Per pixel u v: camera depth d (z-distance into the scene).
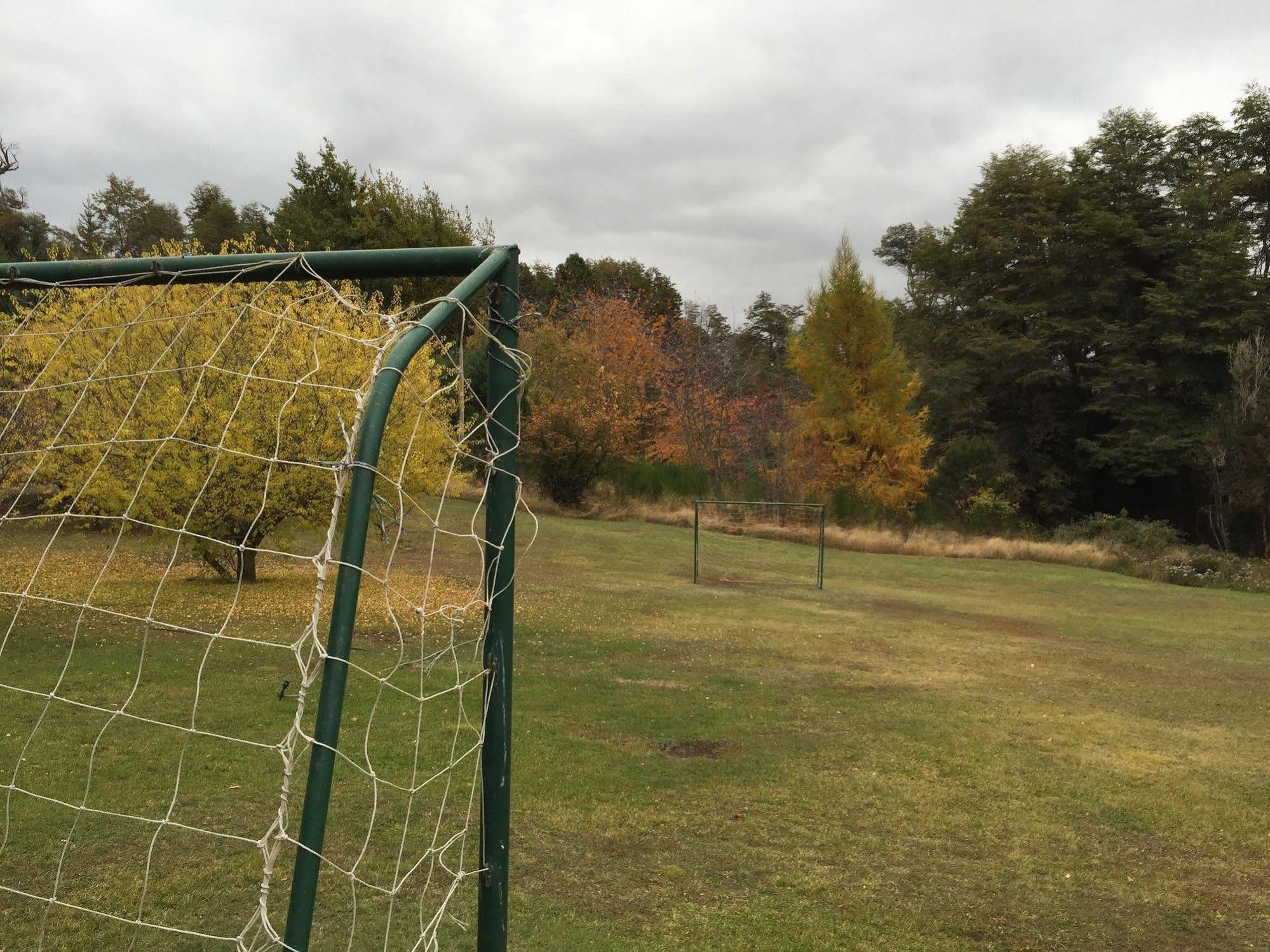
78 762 4.93
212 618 8.57
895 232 53.00
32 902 3.55
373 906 3.74
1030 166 36.12
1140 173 35.03
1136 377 32.84
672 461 27.53
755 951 3.65
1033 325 35.81
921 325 39.59
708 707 7.20
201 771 4.92
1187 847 5.02
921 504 26.41
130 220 44.06
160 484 9.12
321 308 9.40
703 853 4.57
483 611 2.91
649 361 30.58
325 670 1.98
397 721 6.06
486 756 2.82
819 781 5.69
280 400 9.28
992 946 3.83
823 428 26.67
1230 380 32.72
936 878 4.46
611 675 8.01
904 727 7.02
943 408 35.78
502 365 2.83
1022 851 4.84
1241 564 23.20
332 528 2.07
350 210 25.77
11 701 5.88
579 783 5.36
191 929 3.42
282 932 3.43
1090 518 29.41
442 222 25.97
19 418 8.24
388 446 9.90
